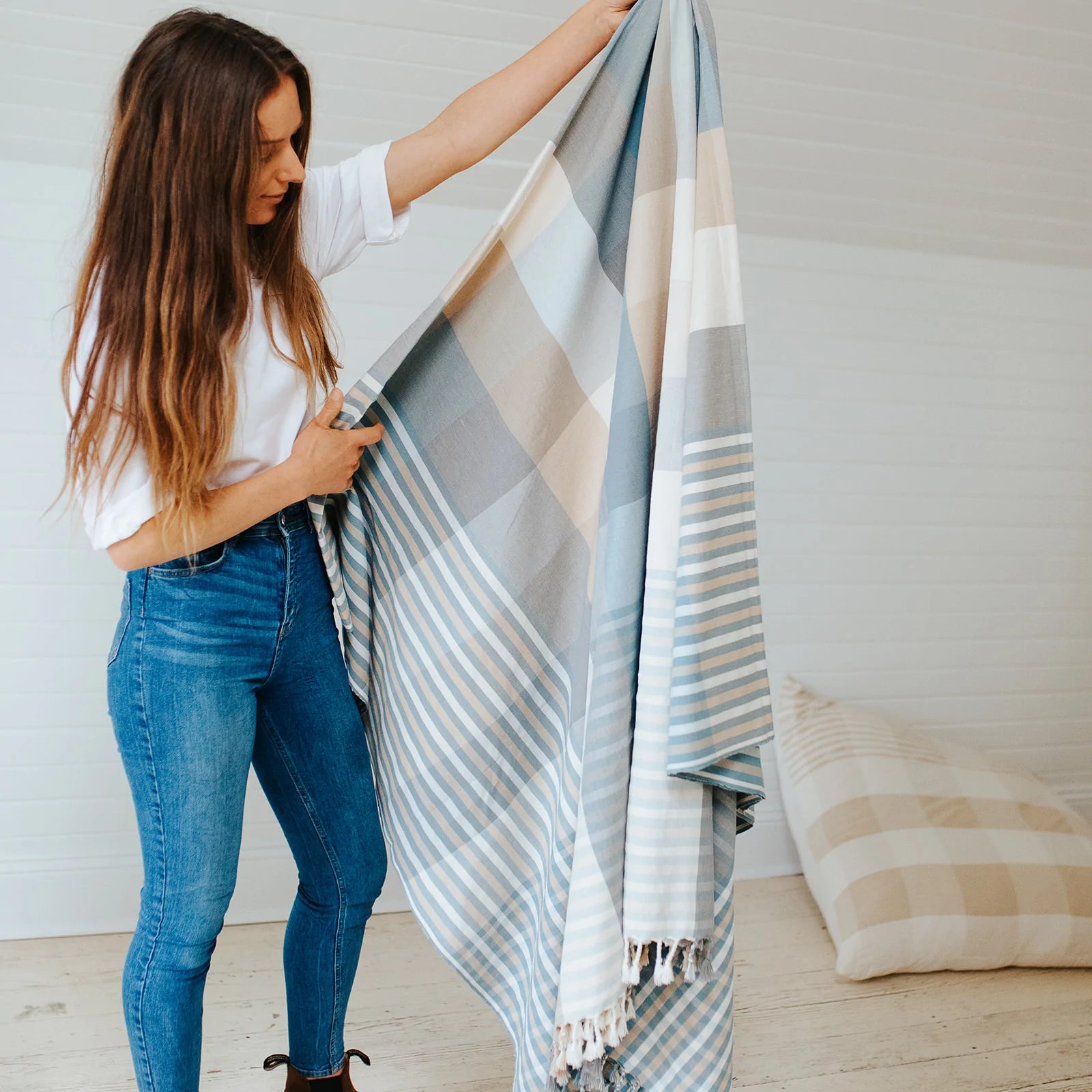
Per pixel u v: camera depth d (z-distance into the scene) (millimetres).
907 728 2352
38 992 1808
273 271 1146
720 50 1738
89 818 2021
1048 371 2492
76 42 1593
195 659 1141
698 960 1146
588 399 1159
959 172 2080
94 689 2004
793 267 2285
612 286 1142
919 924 1910
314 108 1788
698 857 1108
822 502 2385
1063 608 2598
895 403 2396
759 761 1129
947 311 2400
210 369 1042
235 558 1150
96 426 1018
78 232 1167
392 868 2133
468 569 1200
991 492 2498
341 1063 1451
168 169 1010
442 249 2062
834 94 1853
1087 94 1890
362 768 1328
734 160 2004
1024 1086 1631
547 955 1137
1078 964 1946
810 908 2221
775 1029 1761
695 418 1042
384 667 1310
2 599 1944
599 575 1100
